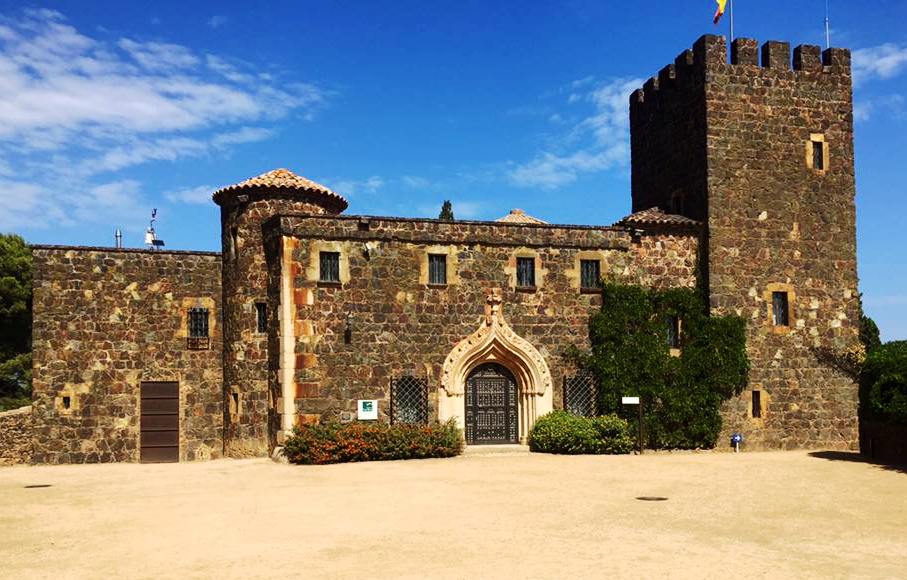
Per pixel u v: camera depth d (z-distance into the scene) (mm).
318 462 22891
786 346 28203
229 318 27578
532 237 27078
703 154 28234
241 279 26672
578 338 27281
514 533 13023
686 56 29469
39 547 12375
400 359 25359
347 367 24812
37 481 20688
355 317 25031
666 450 26859
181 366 28016
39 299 26922
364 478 19719
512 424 27000
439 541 12430
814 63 29531
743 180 28312
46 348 26891
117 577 10531
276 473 21031
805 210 28891
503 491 17531
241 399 26391
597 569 10656
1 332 41000
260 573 10578
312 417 24328
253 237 26516
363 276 25250
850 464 22797
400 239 25703
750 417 27672
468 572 10508
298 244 24703
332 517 14500
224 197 27562
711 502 16203
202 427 28016
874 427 24750
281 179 26797
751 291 28047
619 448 25875
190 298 28297
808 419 28141
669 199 30406
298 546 12156
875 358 24625
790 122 29000
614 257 27750
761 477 19953
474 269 26406
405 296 25625
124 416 27406
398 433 24047
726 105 28359
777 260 28422
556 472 20781
